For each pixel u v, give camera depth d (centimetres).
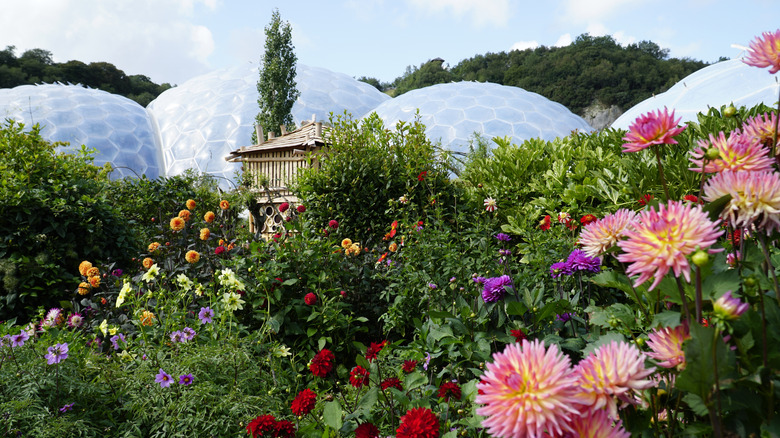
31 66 4994
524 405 69
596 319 130
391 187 623
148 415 233
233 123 3291
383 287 414
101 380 249
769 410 85
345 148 666
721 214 92
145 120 3378
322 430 192
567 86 5247
